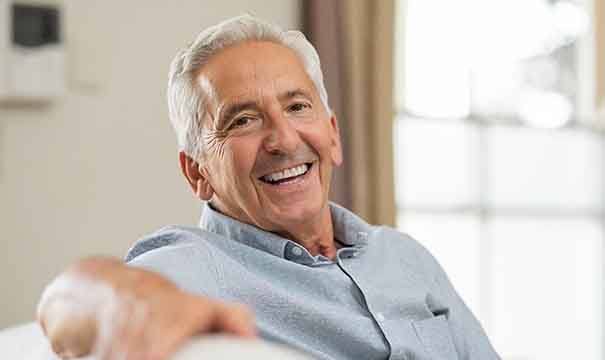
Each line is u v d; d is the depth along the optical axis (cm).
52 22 375
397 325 191
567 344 559
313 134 193
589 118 554
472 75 524
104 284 86
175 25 411
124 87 398
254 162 190
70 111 385
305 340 181
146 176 402
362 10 452
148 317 78
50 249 380
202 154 197
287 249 193
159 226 405
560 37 554
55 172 382
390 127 455
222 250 187
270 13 436
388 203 453
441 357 196
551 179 552
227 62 192
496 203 534
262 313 177
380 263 203
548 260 552
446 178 519
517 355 544
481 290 532
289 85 192
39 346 189
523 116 543
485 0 526
